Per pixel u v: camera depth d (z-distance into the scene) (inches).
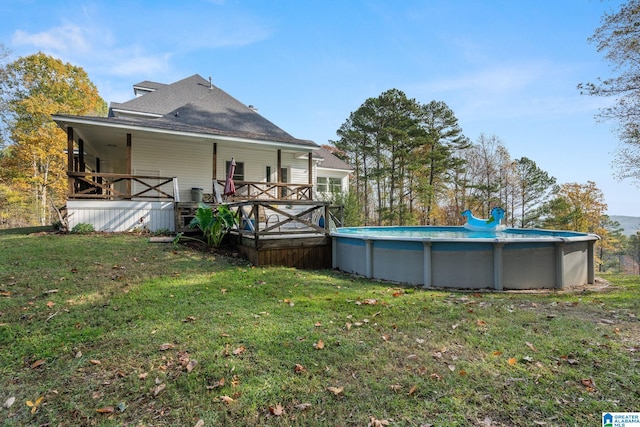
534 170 1061.8
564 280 218.4
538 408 79.4
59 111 898.7
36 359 106.1
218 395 86.6
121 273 204.5
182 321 134.4
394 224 1103.0
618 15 409.1
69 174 346.6
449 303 165.6
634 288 215.2
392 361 102.6
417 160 1073.5
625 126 466.0
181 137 422.3
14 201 803.4
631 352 106.8
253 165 550.0
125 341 116.3
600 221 1144.2
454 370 96.8
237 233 294.2
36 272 196.9
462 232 378.0
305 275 227.6
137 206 364.2
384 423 75.2
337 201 601.3
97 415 80.2
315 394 86.5
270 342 115.3
